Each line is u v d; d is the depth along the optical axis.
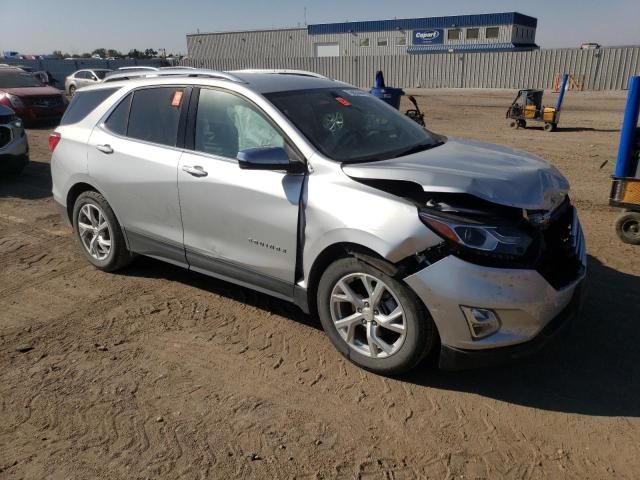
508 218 3.20
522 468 2.75
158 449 2.90
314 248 3.55
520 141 13.36
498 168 3.49
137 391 3.39
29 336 4.06
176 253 4.49
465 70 34.78
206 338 4.01
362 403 3.26
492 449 2.88
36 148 12.19
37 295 4.75
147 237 4.65
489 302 3.04
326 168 3.55
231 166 3.97
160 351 3.84
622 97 26.02
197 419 3.13
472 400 3.28
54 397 3.34
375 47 52.53
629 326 4.06
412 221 3.16
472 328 3.08
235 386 3.44
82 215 5.18
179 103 4.37
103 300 4.63
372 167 3.42
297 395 3.35
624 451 2.86
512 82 33.66
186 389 3.41
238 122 4.03
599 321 4.13
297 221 3.62
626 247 5.65
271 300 4.59
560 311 3.32
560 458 2.82
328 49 54.66
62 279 5.07
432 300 3.12
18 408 3.24
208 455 2.86
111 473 2.74
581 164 10.11
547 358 3.69
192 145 4.25
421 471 2.74
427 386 3.41
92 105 5.09
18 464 2.80
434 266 3.09
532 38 51.97
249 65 43.50
